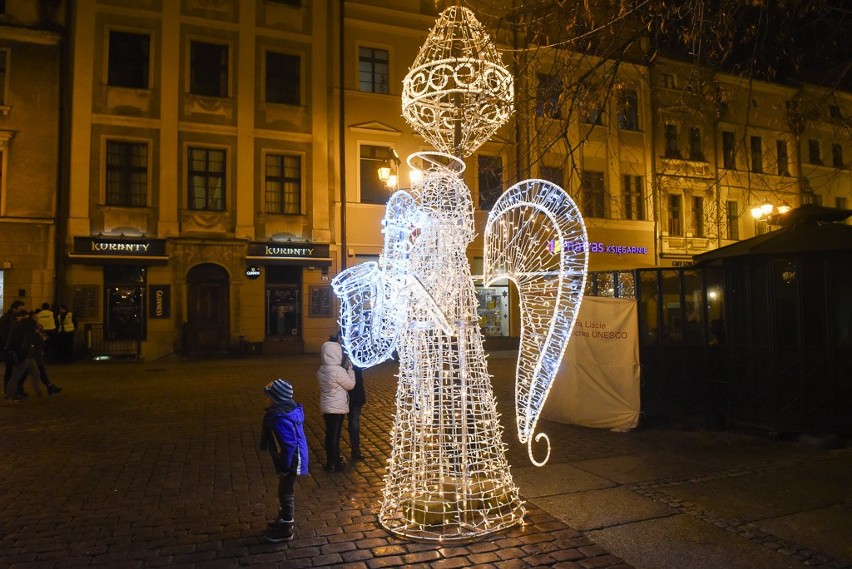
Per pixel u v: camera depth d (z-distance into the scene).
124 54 19.53
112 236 18.70
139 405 10.36
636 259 22.62
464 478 4.37
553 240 4.06
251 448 7.19
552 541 4.19
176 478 5.94
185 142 19.84
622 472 5.91
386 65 22.28
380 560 3.94
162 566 3.87
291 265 20.62
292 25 21.22
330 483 5.75
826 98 7.21
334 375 6.09
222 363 17.64
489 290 22.64
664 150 24.78
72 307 18.31
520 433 4.05
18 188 18.31
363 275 4.60
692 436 7.61
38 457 6.77
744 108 26.58
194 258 19.48
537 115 8.26
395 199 4.35
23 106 18.55
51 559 3.98
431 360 4.48
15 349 10.81
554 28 7.45
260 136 20.62
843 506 4.83
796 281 7.16
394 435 4.71
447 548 4.10
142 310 19.09
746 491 5.25
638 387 7.84
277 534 4.26
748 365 7.55
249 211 20.28
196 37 20.16
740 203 26.70
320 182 21.14
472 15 4.50
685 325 8.23
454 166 4.52
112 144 19.20
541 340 4.23
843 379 6.89
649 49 6.59
